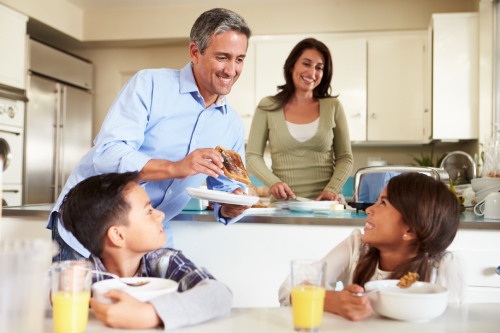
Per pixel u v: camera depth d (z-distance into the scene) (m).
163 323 0.67
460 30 3.25
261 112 2.15
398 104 3.69
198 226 1.58
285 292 0.92
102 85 4.59
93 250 0.85
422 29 3.79
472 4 3.54
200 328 0.67
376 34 3.79
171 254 0.96
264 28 3.99
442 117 3.27
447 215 0.83
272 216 1.54
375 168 1.71
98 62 4.61
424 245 0.85
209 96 1.37
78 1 4.12
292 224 1.54
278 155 2.14
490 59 3.20
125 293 0.69
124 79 4.63
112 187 0.83
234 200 1.23
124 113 1.22
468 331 0.66
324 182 2.12
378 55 3.71
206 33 1.23
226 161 1.32
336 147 2.17
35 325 0.50
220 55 1.23
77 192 0.85
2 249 0.49
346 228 1.52
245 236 1.56
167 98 1.30
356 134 3.72
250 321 0.71
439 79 3.28
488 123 3.19
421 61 3.67
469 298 1.46
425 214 0.82
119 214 0.83
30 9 3.72
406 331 0.66
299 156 2.11
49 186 3.88
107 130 1.19
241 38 1.24
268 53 3.82
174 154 1.33
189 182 1.39
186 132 1.34
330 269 1.00
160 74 1.30
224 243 1.57
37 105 3.75
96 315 0.68
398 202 0.85
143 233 0.85
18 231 1.61
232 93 3.86
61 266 0.63
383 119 3.70
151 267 0.95
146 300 0.71
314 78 2.02
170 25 4.18
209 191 1.17
